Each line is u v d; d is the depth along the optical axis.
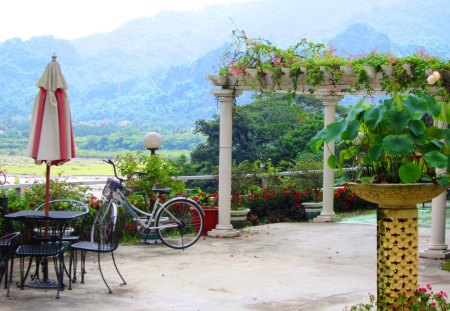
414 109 4.24
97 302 6.13
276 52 9.46
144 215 9.66
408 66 7.90
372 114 4.25
